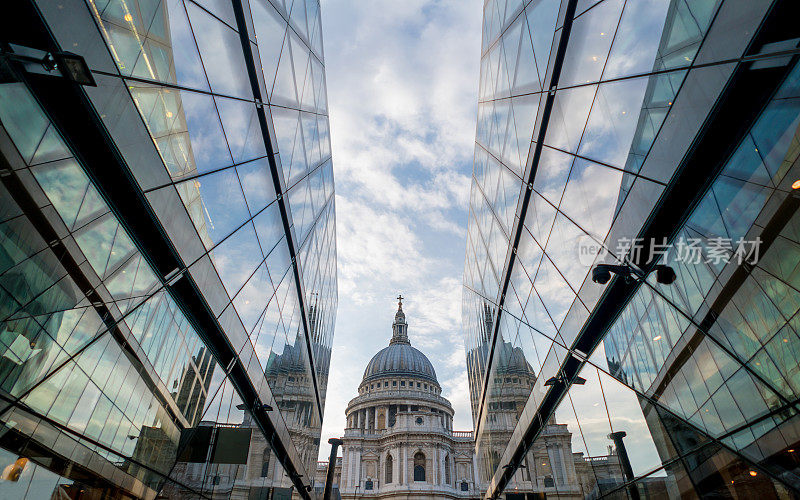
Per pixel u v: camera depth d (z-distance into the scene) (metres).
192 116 9.22
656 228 8.17
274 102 14.55
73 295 6.42
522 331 19.23
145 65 7.39
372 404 133.38
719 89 6.04
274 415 19.72
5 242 5.04
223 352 13.27
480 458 36.44
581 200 11.13
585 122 10.77
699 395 7.70
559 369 14.96
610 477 12.02
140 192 7.45
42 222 5.68
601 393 12.16
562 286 13.30
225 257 11.82
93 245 6.88
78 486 7.05
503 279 20.92
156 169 7.97
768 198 5.53
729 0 5.77
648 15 7.92
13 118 5.16
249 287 14.04
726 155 6.39
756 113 5.71
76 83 5.80
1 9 5.12
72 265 6.34
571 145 11.68
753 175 5.81
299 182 18.84
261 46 13.12
